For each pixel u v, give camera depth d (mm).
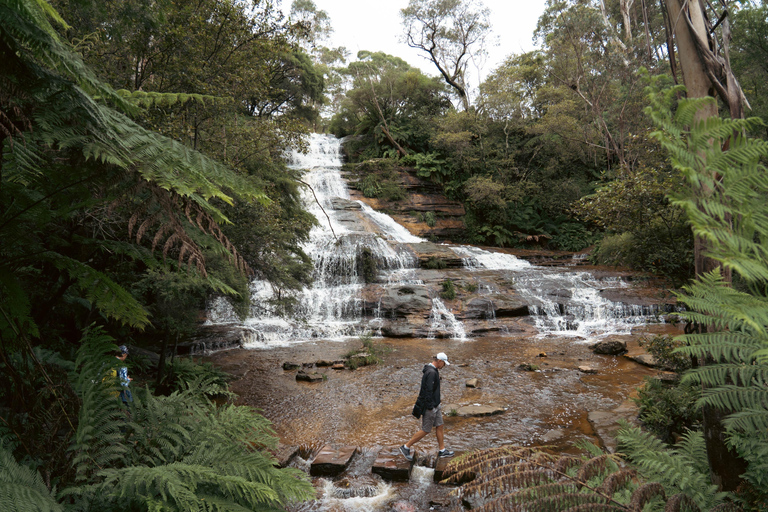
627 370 11844
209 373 10461
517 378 11367
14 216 2217
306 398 9883
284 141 11586
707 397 1231
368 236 24297
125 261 6547
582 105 29438
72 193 2121
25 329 2783
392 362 13094
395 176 33188
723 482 2264
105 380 3262
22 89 1803
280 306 11117
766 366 1163
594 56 18672
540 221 32625
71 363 3734
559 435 7719
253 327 16250
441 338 16391
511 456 1907
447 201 33469
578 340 15547
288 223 11477
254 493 2830
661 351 7789
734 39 13977
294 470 3590
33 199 2258
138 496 2730
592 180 33781
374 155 36562
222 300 15664
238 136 10797
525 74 36562
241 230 8844
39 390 3039
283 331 16406
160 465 3047
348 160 37938
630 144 14227
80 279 2758
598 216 11719
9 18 1621
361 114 40312
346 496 5844
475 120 34750
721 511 1774
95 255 4996
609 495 1567
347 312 18453
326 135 41938
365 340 14734
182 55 9750
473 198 32344
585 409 9047
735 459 2211
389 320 17875
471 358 13469
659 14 15297
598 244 26750
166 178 1909
